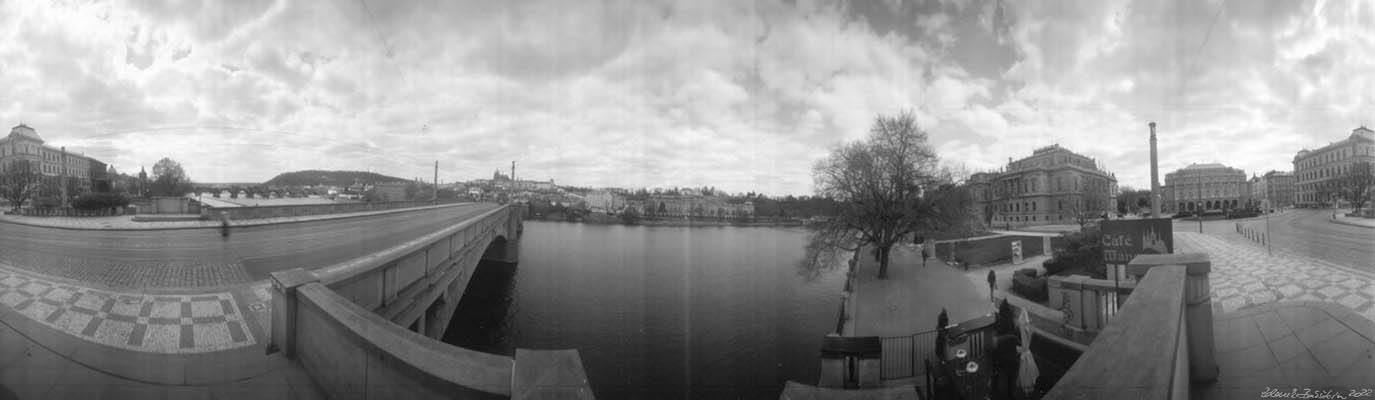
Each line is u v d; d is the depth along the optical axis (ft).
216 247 57.57
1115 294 30.63
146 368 21.26
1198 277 17.79
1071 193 103.65
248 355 22.94
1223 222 70.33
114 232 70.74
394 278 41.57
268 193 140.26
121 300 31.99
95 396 18.48
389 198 170.50
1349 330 20.79
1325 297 31.07
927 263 100.48
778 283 100.07
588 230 206.18
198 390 19.25
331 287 30.12
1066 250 69.21
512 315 95.55
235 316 29.43
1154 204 33.19
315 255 51.24
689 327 74.08
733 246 134.92
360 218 113.19
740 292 92.99
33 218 78.95
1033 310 39.42
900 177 82.48
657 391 55.67
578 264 131.95
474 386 10.78
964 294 64.75
